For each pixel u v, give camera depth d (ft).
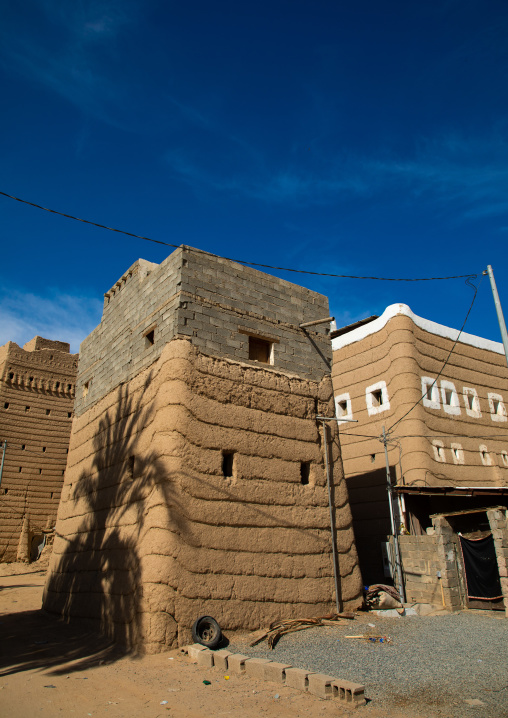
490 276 41.39
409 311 80.12
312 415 52.54
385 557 64.39
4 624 52.44
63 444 144.05
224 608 39.60
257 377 49.19
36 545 132.16
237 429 45.80
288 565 44.73
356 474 79.97
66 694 28.25
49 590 59.82
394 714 24.80
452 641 38.34
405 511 65.26
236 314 50.19
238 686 29.27
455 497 70.28
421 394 75.82
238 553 41.98
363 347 83.97
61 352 151.33
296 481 48.52
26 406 141.08
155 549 38.70
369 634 40.63
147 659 34.99
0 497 130.11
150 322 50.65
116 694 28.27
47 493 137.49
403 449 73.15
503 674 29.94
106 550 47.16
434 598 53.01
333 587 47.34
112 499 49.37
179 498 40.24
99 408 59.26
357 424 81.76
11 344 143.54
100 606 45.27
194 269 48.34
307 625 42.55
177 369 44.14
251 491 44.70
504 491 57.67
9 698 27.45
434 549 54.03
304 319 56.34
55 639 43.98
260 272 53.78
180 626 37.06
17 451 136.05
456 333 86.33
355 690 26.09
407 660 33.58
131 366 53.16
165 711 25.58
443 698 26.61
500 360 92.12
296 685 28.53
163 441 42.09
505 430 86.89
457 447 77.36
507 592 47.50
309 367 55.01
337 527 50.19
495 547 49.21
